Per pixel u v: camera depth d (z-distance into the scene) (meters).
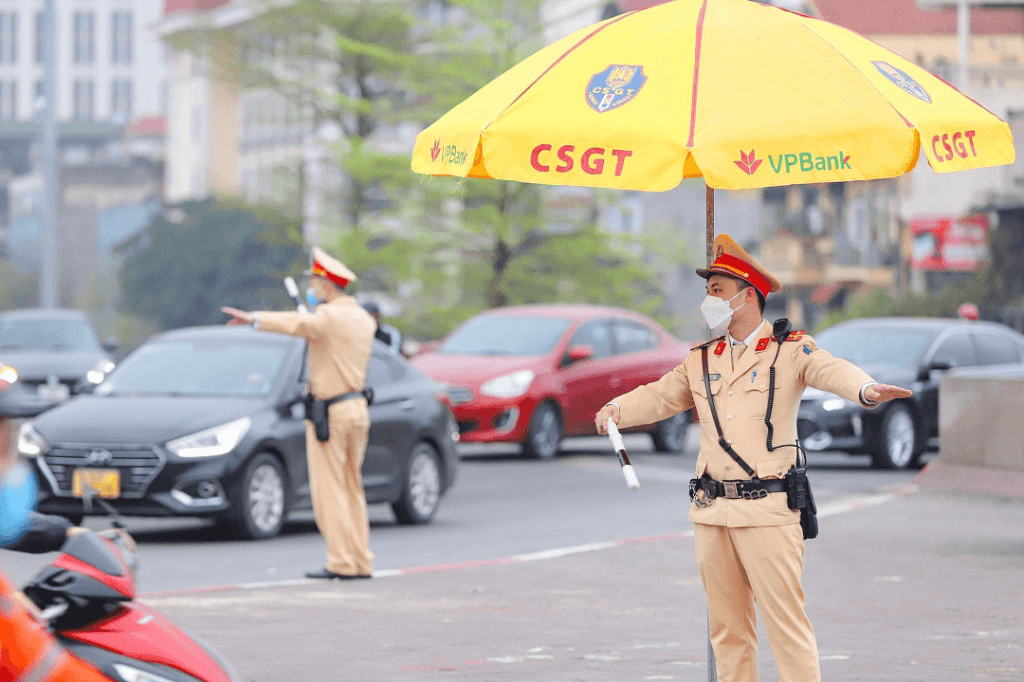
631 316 52.66
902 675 17.47
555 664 18.19
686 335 128.50
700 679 17.31
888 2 124.62
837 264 128.38
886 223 125.69
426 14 101.81
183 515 29.33
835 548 28.84
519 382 48.06
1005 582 24.78
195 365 32.12
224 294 172.25
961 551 28.41
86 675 9.41
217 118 197.88
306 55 95.56
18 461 9.14
